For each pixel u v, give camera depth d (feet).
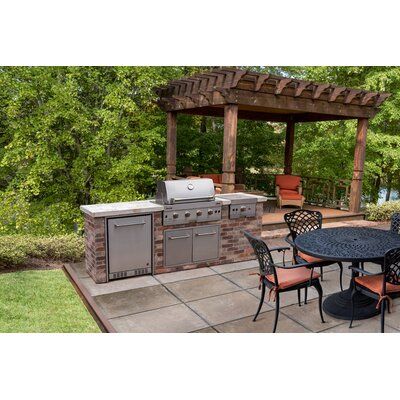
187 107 27.73
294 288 12.32
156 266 16.83
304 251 12.78
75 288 15.56
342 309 13.47
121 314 13.23
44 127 28.71
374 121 38.60
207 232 17.74
